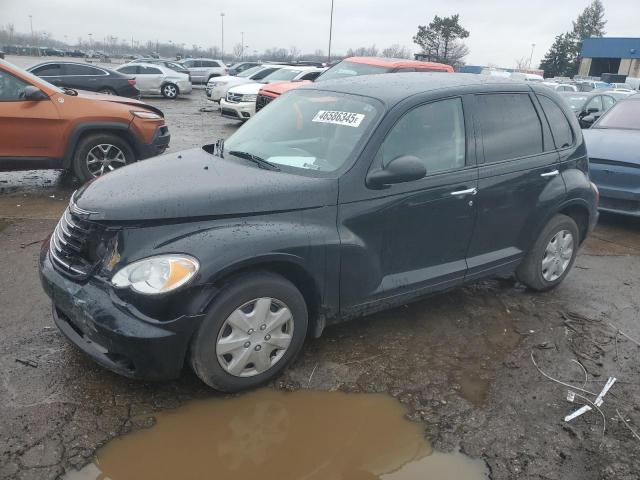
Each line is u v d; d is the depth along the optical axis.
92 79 18.30
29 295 4.33
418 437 3.05
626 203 6.77
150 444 2.88
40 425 2.93
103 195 3.22
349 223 3.47
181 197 3.10
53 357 3.52
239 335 3.15
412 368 3.67
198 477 2.69
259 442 2.94
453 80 4.29
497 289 5.04
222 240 3.03
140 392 3.25
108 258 3.03
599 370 3.78
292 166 3.65
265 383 3.40
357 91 4.02
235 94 15.59
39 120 7.00
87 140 7.40
